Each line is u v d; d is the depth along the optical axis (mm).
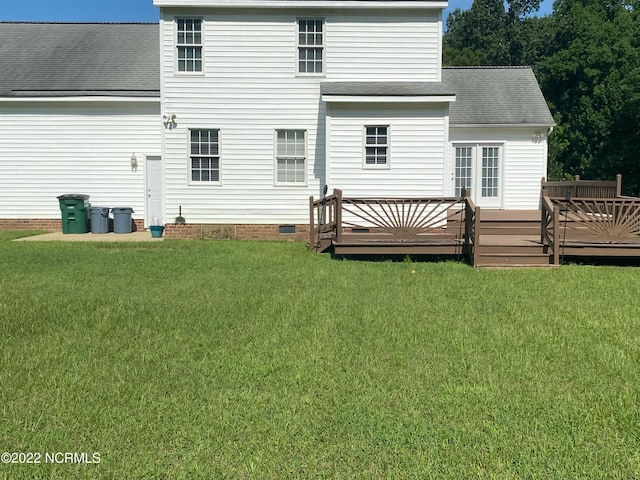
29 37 20109
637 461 3393
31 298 7680
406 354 5340
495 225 13609
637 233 11562
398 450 3518
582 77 36000
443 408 4117
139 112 17188
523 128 17953
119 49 19453
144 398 4277
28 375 4715
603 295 8211
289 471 3273
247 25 14961
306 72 15188
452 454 3459
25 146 17203
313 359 5176
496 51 50188
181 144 15141
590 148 34719
